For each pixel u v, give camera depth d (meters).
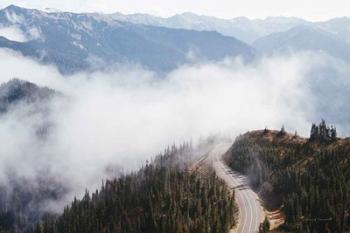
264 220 161.50
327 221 145.62
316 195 161.38
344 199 157.25
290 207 162.12
